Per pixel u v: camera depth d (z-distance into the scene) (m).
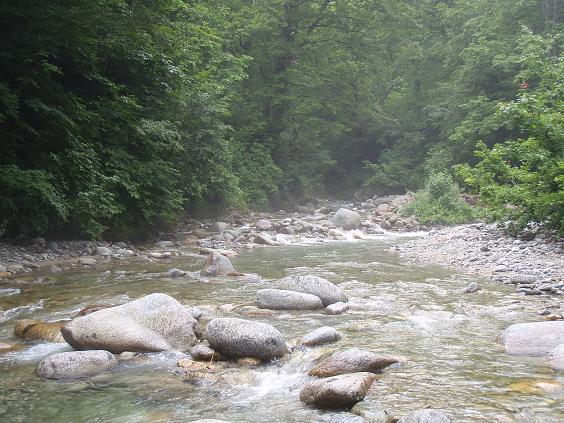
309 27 29.66
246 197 24.86
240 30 27.02
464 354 5.20
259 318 6.82
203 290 8.61
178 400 4.29
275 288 8.02
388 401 4.01
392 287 8.90
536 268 9.95
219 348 5.25
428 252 13.43
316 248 15.32
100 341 5.46
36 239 12.12
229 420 3.87
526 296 8.04
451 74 33.66
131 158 14.08
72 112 11.96
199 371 4.93
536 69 14.20
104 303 7.53
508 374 4.59
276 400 4.24
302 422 3.79
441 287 8.88
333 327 6.33
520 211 13.10
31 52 11.29
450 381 4.44
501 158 13.59
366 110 35.28
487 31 28.91
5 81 11.25
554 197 11.45
